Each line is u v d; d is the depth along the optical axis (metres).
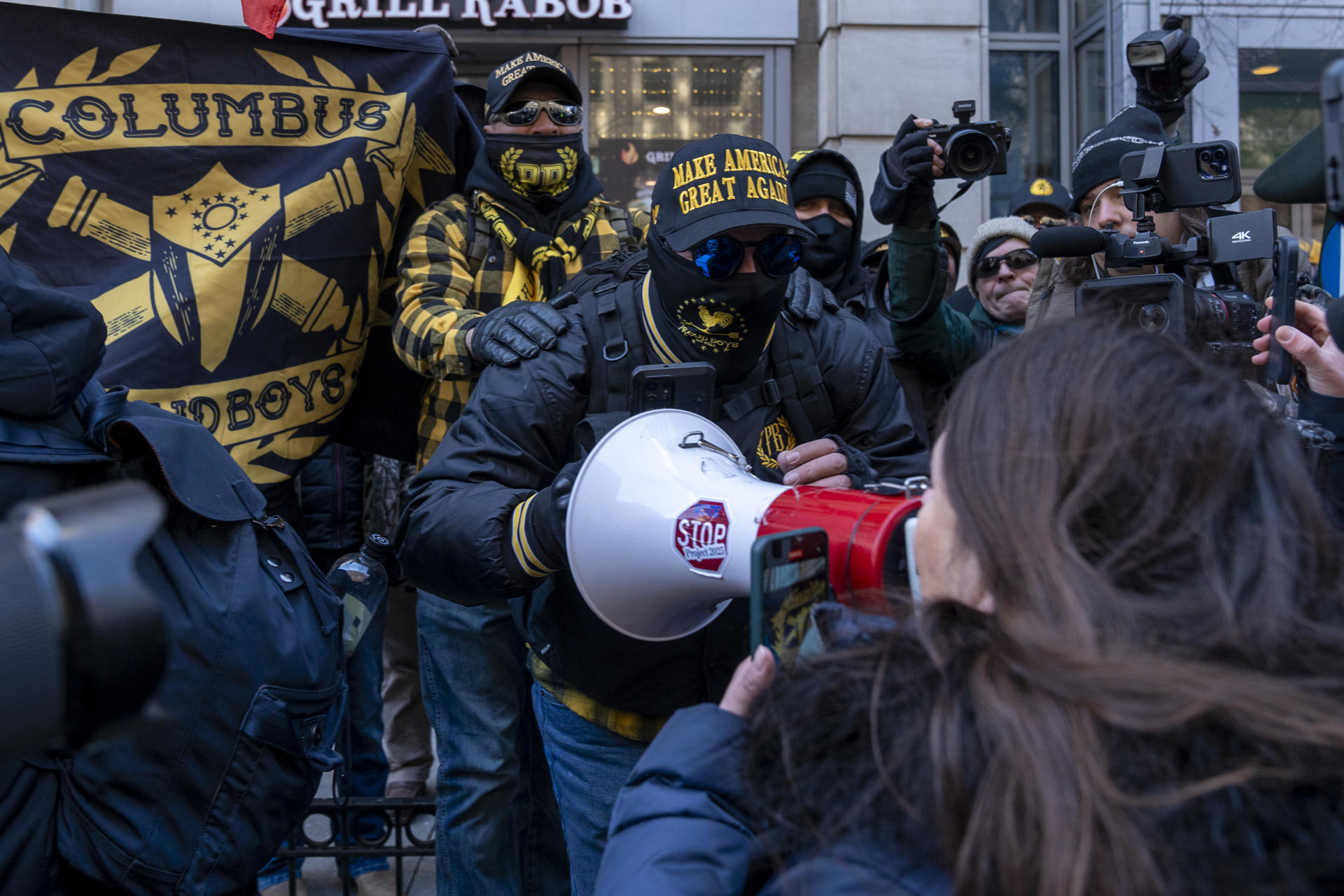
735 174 1.75
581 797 1.95
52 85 2.56
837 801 0.75
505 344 1.89
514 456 1.83
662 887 0.85
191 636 1.54
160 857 1.52
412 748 3.42
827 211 2.81
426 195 3.00
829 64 6.49
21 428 1.51
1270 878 0.64
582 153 2.80
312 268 2.77
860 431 2.00
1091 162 2.35
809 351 1.93
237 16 6.00
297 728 1.66
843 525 1.19
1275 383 1.75
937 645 0.77
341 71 2.83
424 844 2.81
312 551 3.36
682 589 1.44
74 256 2.57
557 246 2.69
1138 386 0.76
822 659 0.83
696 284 1.77
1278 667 0.71
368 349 2.99
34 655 0.44
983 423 0.79
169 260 2.63
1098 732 0.68
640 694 1.82
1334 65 0.90
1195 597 0.72
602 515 1.47
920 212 2.32
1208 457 0.74
